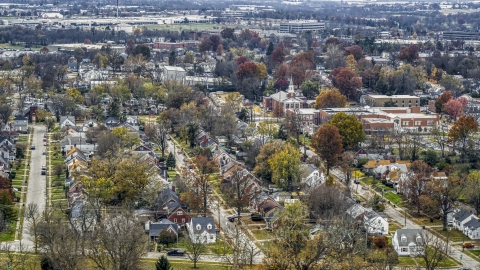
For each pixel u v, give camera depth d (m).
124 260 194.38
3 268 196.88
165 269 197.88
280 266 196.75
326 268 192.25
